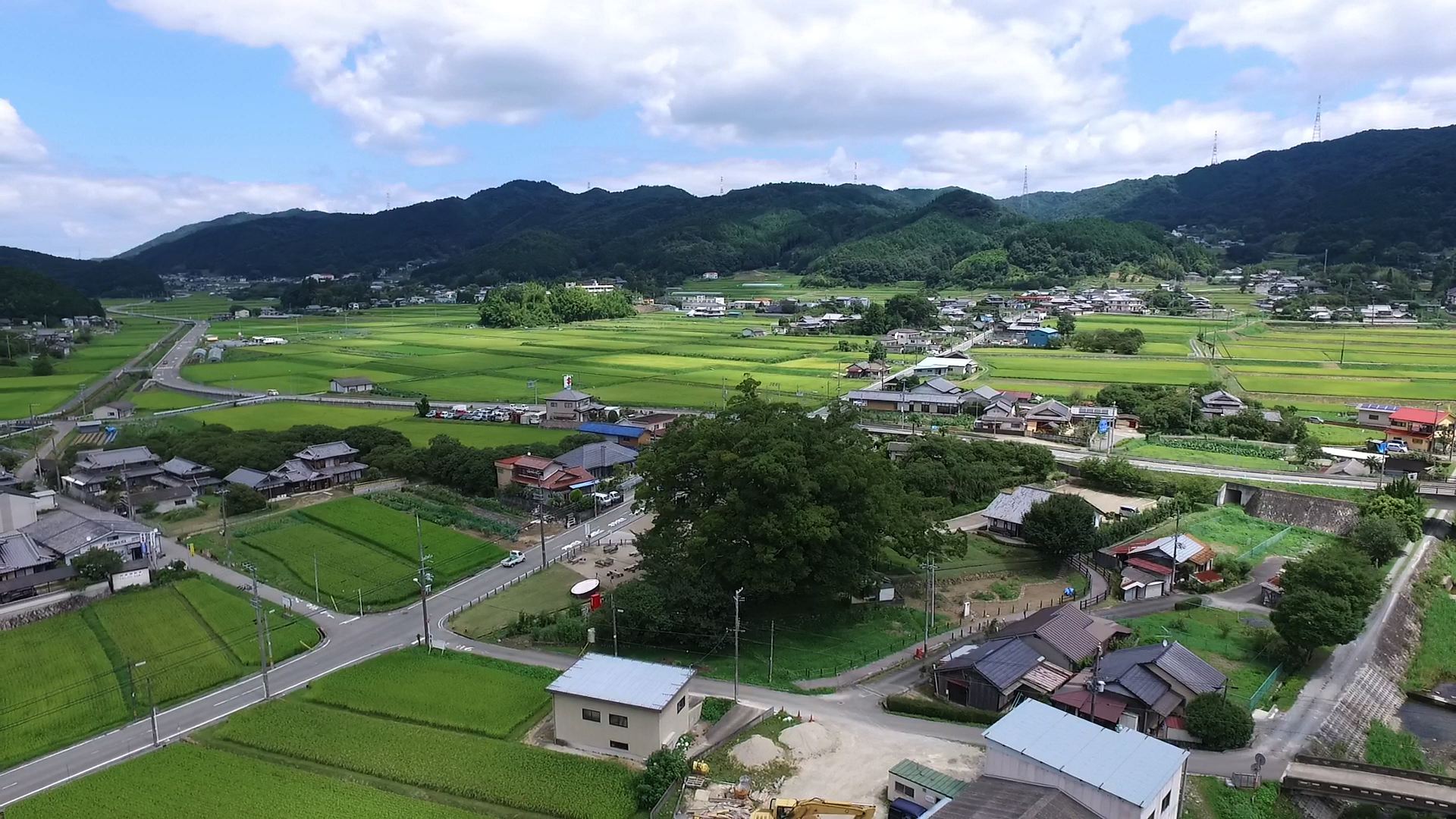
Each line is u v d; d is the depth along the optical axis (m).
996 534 97.25
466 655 67.94
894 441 134.38
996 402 151.62
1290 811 49.44
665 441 81.88
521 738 56.19
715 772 51.34
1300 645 66.25
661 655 68.44
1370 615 74.94
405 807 48.00
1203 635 71.50
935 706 58.62
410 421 155.75
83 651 68.75
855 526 73.19
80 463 115.56
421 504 108.06
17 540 80.69
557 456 116.56
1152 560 84.75
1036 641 64.06
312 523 101.50
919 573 86.81
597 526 100.56
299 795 49.09
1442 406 149.12
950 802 42.78
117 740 55.75
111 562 80.56
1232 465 119.31
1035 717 48.91
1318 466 117.25
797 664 66.75
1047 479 116.06
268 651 68.62
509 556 89.50
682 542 75.25
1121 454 126.00
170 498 106.62
